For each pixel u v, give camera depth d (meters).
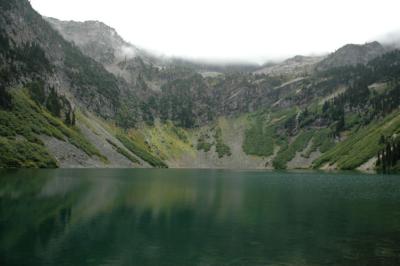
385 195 104.25
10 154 184.50
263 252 47.72
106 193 99.12
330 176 194.75
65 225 60.66
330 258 45.44
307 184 142.25
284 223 64.81
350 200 93.69
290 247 49.91
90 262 43.16
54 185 111.00
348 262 43.84
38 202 80.31
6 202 79.00
